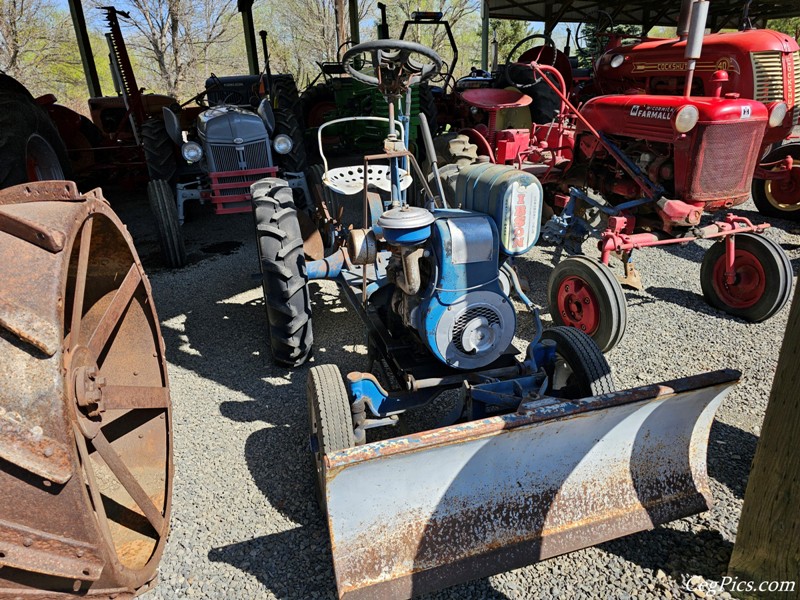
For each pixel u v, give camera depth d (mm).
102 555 1594
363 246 2764
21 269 1516
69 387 1603
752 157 4070
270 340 3924
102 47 26766
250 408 3441
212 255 6316
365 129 9898
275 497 2721
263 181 3980
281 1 28422
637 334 4277
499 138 6406
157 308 4945
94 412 1753
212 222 7715
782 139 6109
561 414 2051
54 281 1526
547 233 4465
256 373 3848
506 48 24938
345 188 3795
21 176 4816
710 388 2221
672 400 2209
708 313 4629
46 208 1742
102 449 1823
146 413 2467
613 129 4586
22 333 1440
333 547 1986
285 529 2533
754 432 3111
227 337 4379
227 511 2639
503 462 2148
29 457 1428
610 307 3682
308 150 10820
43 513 1498
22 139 4898
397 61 2848
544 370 2789
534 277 5457
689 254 6004
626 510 2318
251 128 6199
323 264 3633
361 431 2551
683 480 2418
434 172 3080
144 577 1923
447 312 2553
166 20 24469
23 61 22438
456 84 9297
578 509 2271
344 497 1931
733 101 3881
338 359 3992
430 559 2088
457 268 2498
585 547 2238
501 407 2590
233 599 2205
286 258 3541
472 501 2152
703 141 3898
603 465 2303
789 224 6777
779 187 6789
